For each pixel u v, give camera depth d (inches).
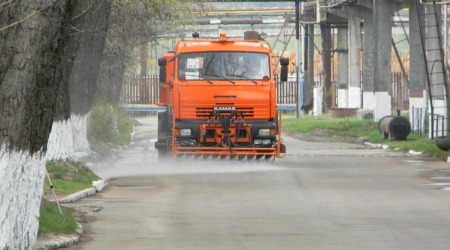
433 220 1566.2
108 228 1473.9
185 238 1362.0
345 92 7081.7
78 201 1865.2
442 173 2583.7
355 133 4845.0
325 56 7258.9
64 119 2311.8
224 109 2657.5
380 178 2417.6
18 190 1119.0
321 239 1346.0
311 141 4584.2
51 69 1098.7
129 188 2164.1
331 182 2300.7
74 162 2292.1
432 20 4284.0
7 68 1077.1
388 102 5029.5
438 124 4072.3
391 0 4997.5
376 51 5014.8
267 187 2170.3
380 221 1555.1
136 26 3641.7
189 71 2679.6
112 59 3941.9
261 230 1448.1
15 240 1123.9
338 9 6053.2
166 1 2721.5
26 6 1072.2
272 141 2689.5
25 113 1092.5
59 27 1092.5
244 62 2691.9
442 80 4178.2
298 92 6515.8
